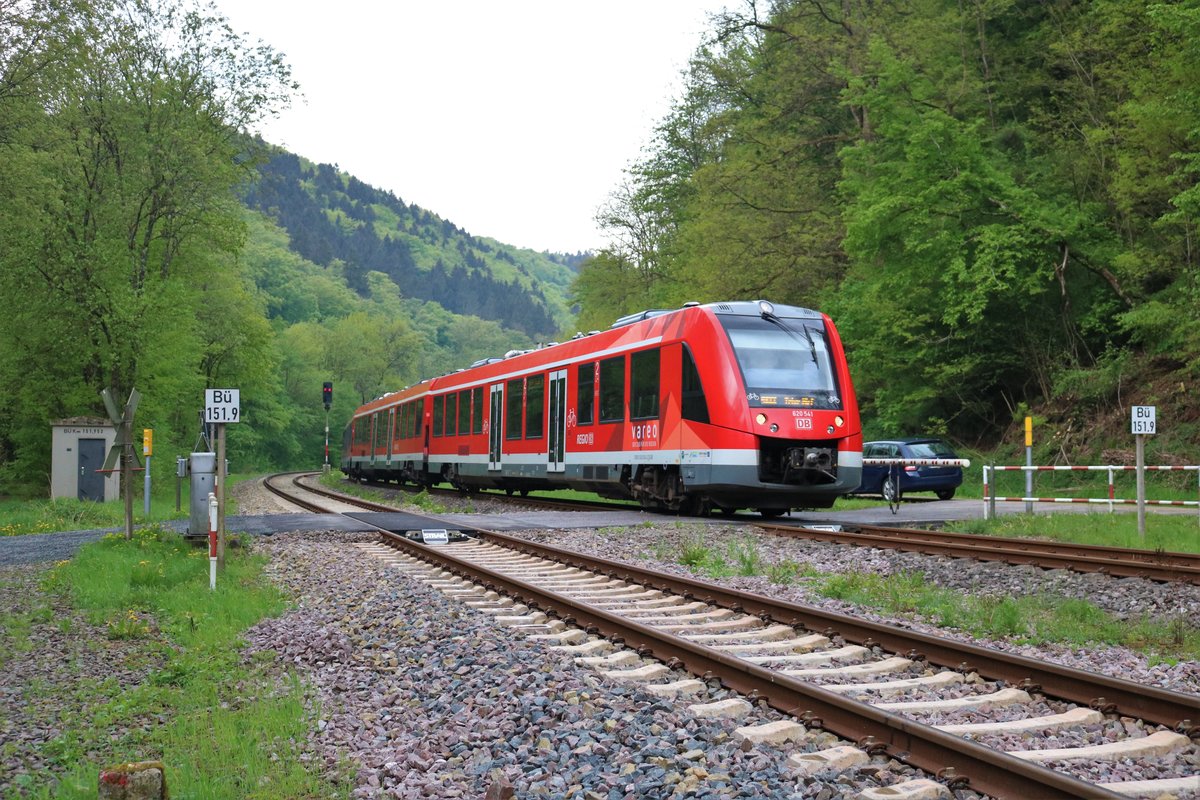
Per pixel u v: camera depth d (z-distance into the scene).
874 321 35.00
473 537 18.27
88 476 32.81
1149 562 13.66
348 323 123.31
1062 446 31.31
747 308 20.38
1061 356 33.34
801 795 4.91
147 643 9.75
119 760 6.07
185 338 37.94
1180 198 23.81
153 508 29.31
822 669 7.76
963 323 34.00
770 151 40.81
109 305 34.69
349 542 17.67
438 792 5.16
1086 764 5.41
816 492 19.64
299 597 12.20
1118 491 27.36
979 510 22.94
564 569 13.78
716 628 9.51
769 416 19.23
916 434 37.41
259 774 5.63
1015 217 30.78
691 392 20.16
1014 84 36.31
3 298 34.34
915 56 35.06
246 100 36.69
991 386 36.16
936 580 13.06
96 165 35.06
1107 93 31.92
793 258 38.78
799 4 39.81
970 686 7.20
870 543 16.02
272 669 8.52
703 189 42.31
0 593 12.80
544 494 37.78
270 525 19.81
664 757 5.43
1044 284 31.91
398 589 11.98
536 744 5.90
